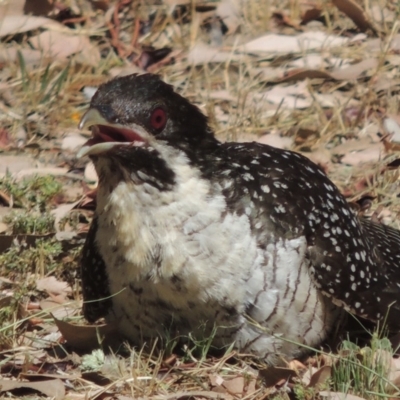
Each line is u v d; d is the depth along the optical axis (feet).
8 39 53.26
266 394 29.14
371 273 31.89
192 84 51.52
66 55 52.39
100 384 29.96
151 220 28.84
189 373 29.94
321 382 29.19
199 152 29.40
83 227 39.63
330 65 52.95
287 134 47.70
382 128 47.67
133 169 28.53
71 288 36.01
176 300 29.40
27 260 35.88
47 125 47.80
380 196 42.91
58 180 43.50
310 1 58.23
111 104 28.43
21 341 32.35
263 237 29.35
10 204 40.45
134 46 54.34
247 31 55.57
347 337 31.35
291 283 29.60
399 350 31.94
